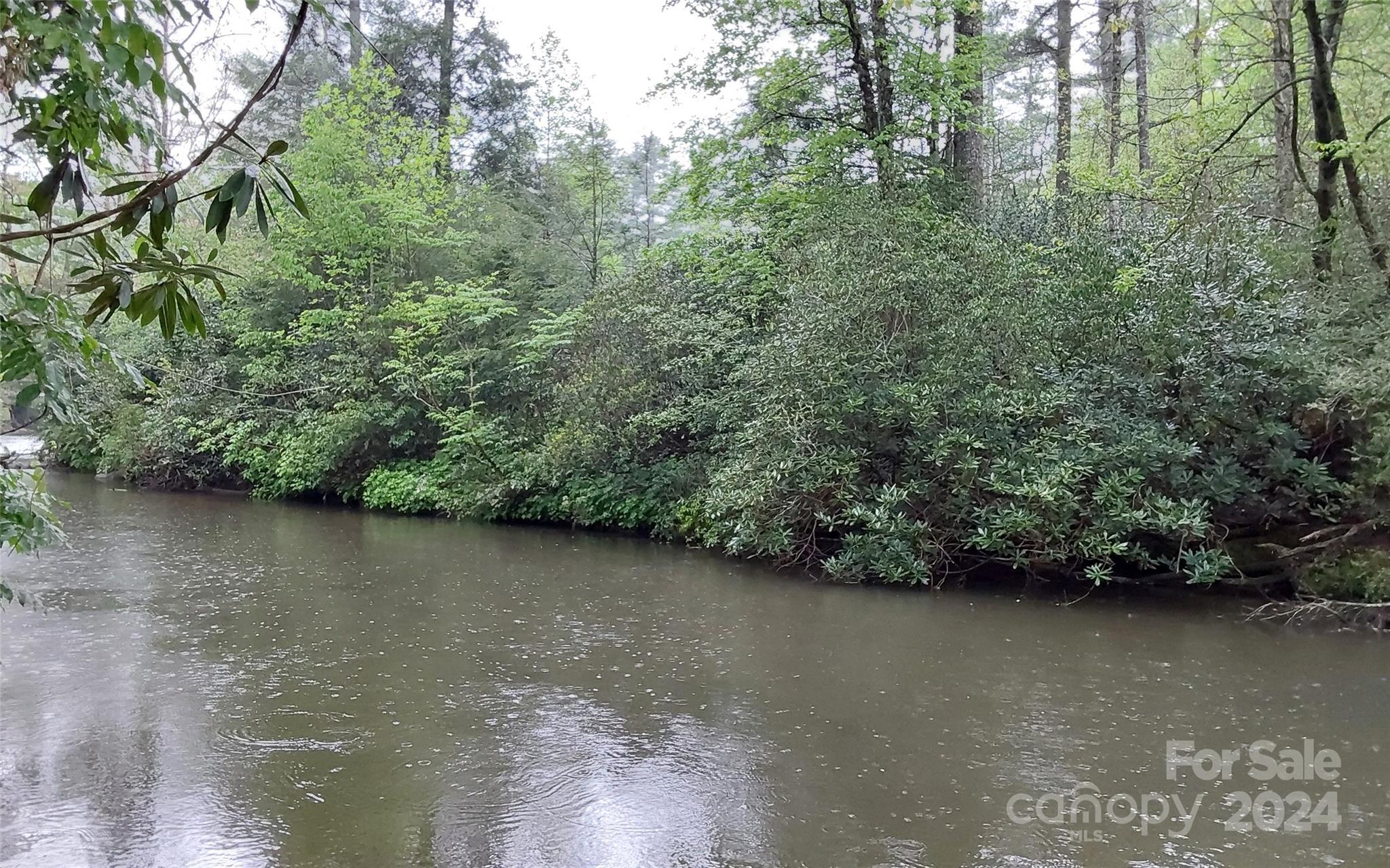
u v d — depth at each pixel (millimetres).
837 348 8750
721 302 12961
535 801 3904
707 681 5621
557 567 9547
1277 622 7004
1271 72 11398
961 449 8172
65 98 2371
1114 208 11055
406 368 14234
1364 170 9164
